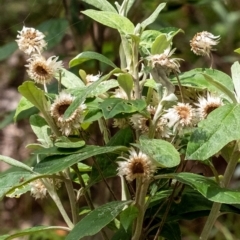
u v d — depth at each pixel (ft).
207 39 2.02
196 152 1.73
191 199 2.10
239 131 1.75
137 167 1.75
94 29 4.21
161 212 2.10
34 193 2.08
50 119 1.93
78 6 3.62
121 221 1.83
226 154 1.96
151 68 1.86
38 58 1.95
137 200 1.86
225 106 1.81
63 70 2.14
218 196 1.74
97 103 1.94
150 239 2.27
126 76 1.88
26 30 1.97
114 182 4.19
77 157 1.76
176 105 1.85
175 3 3.86
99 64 3.93
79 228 1.77
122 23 1.97
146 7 4.04
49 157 1.82
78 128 1.91
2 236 2.04
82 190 2.04
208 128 1.77
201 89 2.07
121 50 2.17
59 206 2.06
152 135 1.87
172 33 2.08
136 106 1.80
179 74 2.13
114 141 2.03
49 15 4.04
